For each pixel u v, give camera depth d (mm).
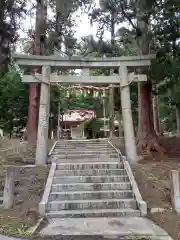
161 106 29953
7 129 23078
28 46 18109
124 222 7250
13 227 6668
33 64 11672
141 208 7887
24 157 12641
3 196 8570
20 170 10461
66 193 8812
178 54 11539
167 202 8383
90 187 9312
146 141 13852
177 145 15281
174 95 15734
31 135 15070
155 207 8094
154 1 10797
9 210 7863
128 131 11625
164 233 6391
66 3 11141
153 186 9250
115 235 6270
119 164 10586
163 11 10953
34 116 15297
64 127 32656
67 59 11742
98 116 32000
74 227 6855
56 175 10062
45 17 14156
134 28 12727
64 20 13930
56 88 22688
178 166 10836
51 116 26453
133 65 11984
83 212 7859
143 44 13664
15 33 11000
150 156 12969
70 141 17125
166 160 12195
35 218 7457
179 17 10711
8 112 22141
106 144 15617
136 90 21547
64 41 12438
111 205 8359
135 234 6332
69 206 8281
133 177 9664
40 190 9125
